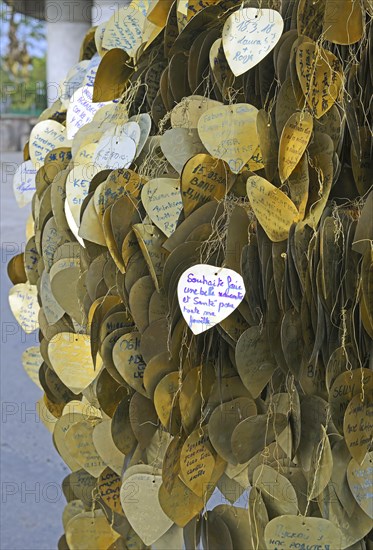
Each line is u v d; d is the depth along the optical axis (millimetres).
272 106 977
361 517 946
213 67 1029
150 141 1131
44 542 2145
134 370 1111
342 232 921
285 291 933
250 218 1021
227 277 948
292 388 972
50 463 2508
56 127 1419
